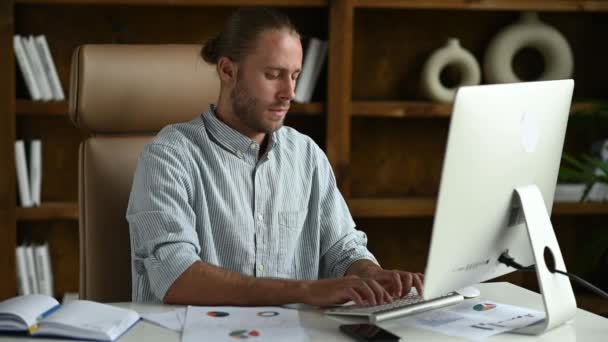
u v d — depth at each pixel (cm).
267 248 196
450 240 138
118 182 206
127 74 208
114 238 205
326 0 335
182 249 170
